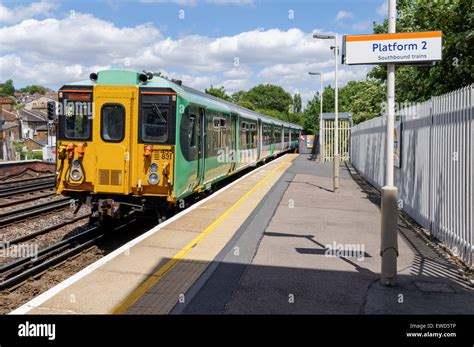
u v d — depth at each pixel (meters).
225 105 17.91
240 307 5.46
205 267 6.94
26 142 78.31
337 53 18.70
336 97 18.33
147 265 6.95
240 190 15.62
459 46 10.27
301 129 61.06
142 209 10.07
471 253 6.98
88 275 6.46
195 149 11.70
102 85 9.84
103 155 9.84
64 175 9.99
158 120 9.87
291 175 21.69
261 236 9.01
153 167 9.83
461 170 7.51
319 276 6.59
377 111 38.31
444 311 5.38
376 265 7.13
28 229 12.12
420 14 11.56
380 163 16.27
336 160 15.84
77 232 11.87
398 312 5.35
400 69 15.27
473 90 7.13
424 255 7.75
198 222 10.10
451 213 7.96
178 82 12.34
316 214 11.58
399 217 11.30
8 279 8.21
